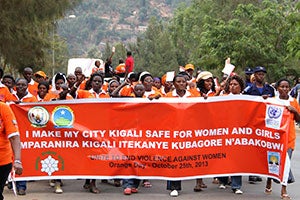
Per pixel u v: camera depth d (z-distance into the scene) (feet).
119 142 29.89
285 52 110.52
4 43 79.20
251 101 29.66
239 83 30.68
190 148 29.71
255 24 111.86
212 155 29.84
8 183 31.17
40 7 78.54
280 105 29.09
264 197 29.53
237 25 113.09
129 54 62.13
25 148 29.76
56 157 29.94
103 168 29.91
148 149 29.78
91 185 30.58
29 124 29.81
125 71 62.18
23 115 29.78
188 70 46.55
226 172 29.89
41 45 91.61
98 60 55.36
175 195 29.71
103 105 29.84
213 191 31.19
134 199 28.81
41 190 31.07
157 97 29.73
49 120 29.78
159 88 43.83
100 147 29.89
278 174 29.22
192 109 29.66
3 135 20.06
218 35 113.91
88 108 29.86
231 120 29.81
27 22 79.15
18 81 32.09
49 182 33.22
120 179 32.17
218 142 29.86
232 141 29.91
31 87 40.34
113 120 29.81
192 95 31.83
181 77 30.91
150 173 29.86
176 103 29.60
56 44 176.86
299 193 31.04
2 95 32.17
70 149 29.96
